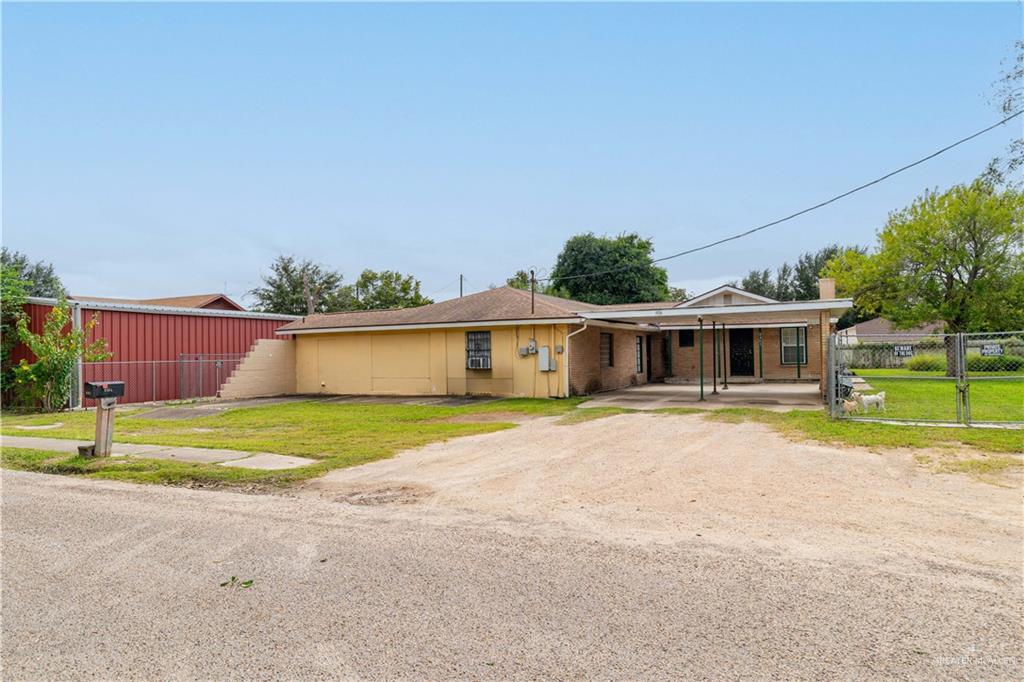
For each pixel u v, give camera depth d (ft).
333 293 149.38
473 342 65.26
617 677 9.96
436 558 15.80
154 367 67.77
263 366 72.84
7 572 15.47
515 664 10.47
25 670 10.57
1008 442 30.19
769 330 84.79
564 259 150.51
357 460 29.99
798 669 10.07
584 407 51.55
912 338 40.34
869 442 31.12
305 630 11.94
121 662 10.82
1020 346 51.52
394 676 10.17
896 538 16.78
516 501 21.79
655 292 147.13
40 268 136.26
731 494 22.17
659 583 13.83
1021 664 10.11
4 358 61.98
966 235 84.12
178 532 18.69
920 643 10.85
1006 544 16.19
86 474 28.55
